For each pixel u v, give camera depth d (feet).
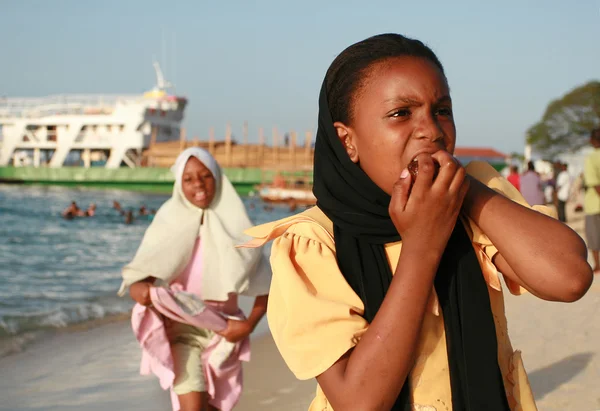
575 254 4.13
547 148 189.16
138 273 12.09
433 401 4.38
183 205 13.12
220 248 12.71
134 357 21.22
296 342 4.19
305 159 181.88
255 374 18.33
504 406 4.31
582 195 116.16
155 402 16.57
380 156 4.43
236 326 11.93
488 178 5.11
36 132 220.64
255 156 188.75
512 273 4.70
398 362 3.96
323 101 4.83
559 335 19.43
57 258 54.65
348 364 4.05
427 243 4.13
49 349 22.38
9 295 33.76
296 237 4.67
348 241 4.56
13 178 212.23
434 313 4.43
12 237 74.59
